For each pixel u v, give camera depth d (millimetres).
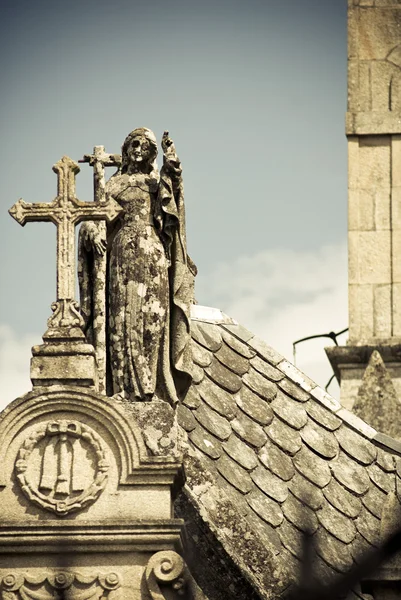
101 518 25906
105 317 27547
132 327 27484
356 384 39406
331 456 30484
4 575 25750
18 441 26172
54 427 26172
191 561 27672
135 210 27891
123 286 27625
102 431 26172
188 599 25703
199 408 30562
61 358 26406
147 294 27594
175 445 26172
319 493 30062
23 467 26062
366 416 34344
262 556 27891
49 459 26109
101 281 27578
